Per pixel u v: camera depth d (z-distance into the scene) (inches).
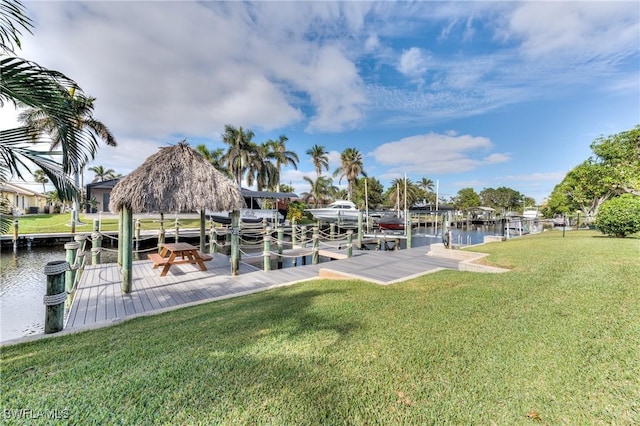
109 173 1929.1
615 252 255.4
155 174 243.8
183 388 82.4
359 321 132.8
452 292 174.2
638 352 88.7
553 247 328.8
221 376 88.4
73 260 220.8
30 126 119.1
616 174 601.0
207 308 179.3
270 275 283.6
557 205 1002.7
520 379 80.8
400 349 102.4
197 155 283.0
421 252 436.1
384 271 293.1
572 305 132.9
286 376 87.5
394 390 79.2
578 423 63.4
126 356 106.9
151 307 194.9
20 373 96.0
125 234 223.5
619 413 65.2
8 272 388.8
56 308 145.5
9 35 108.3
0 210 122.2
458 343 104.4
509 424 64.7
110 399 78.1
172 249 279.9
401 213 1402.6
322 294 188.4
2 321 212.8
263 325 134.5
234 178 1123.3
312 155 1571.1
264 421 68.0
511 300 149.6
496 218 2143.2
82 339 132.3
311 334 120.0
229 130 1115.3
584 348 93.7
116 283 251.6
